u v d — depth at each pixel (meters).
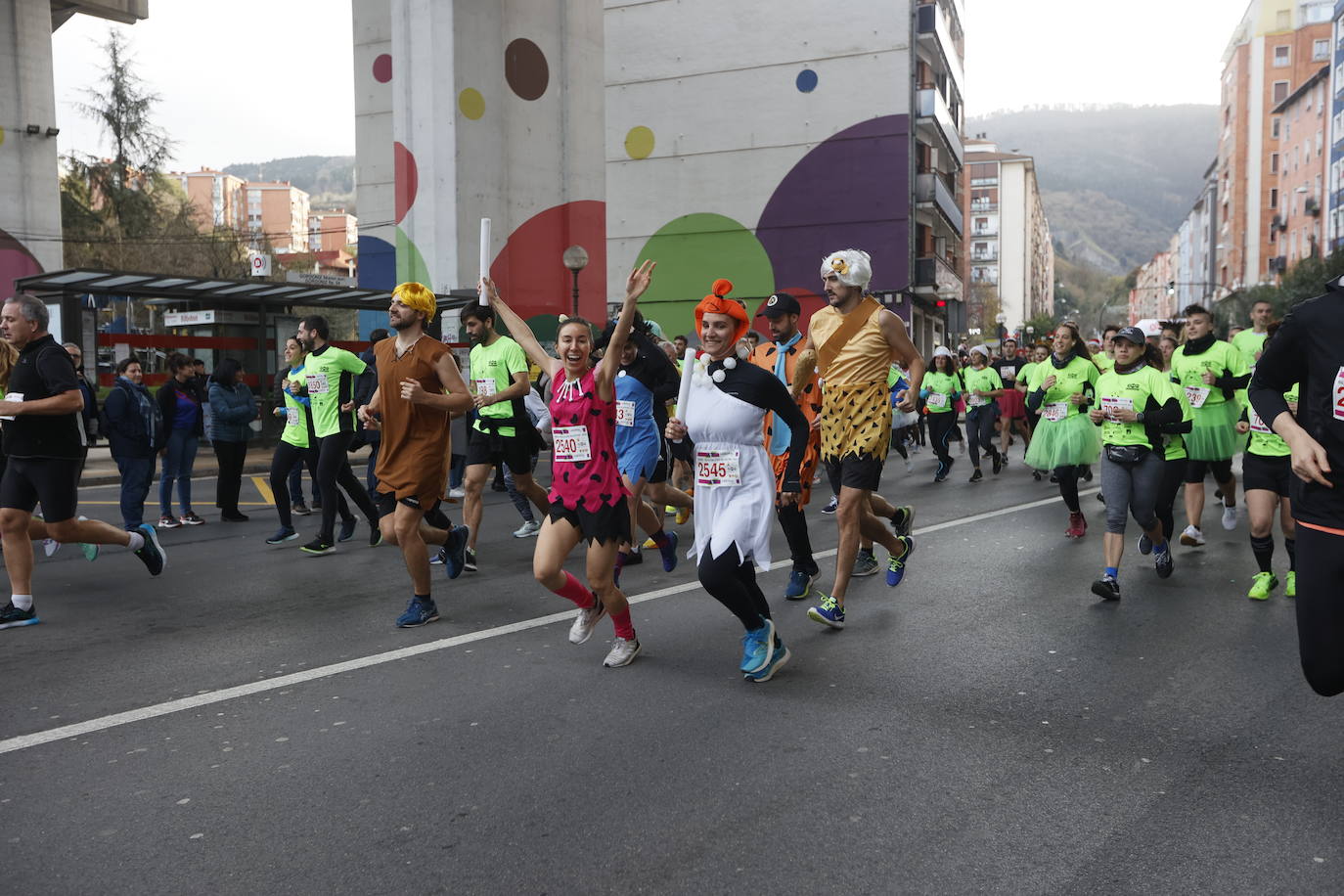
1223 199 101.56
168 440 10.42
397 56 25.75
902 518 6.68
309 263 85.38
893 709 4.42
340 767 3.83
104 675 5.08
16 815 3.45
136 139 49.47
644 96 35.78
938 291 35.94
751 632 4.82
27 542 6.27
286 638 5.77
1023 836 3.20
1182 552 8.28
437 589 7.06
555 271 28.77
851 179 33.44
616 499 4.92
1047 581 7.12
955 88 45.25
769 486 4.80
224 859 3.12
